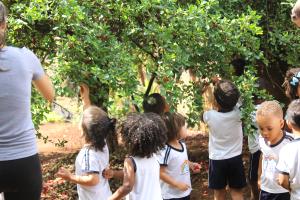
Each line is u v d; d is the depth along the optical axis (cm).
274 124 354
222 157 429
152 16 419
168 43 404
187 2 496
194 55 432
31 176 271
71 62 379
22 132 268
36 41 452
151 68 414
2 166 264
